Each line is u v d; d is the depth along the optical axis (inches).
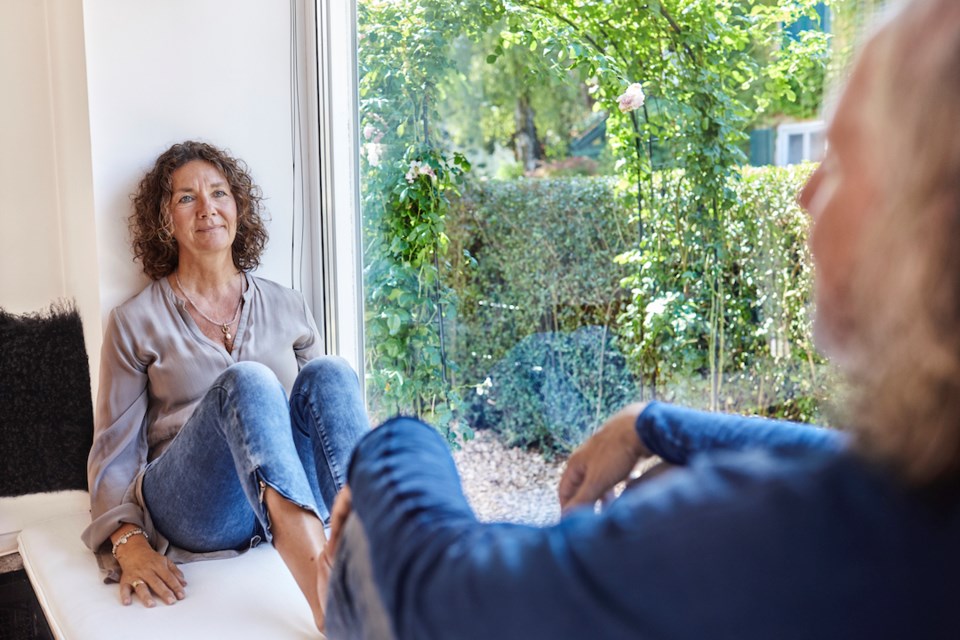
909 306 21.8
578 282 126.0
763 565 22.5
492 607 26.0
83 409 120.0
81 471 120.3
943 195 21.4
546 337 128.6
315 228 122.3
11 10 116.2
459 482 35.1
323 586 71.3
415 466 33.4
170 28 109.0
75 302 119.0
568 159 266.8
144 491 92.0
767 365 91.7
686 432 40.1
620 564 24.0
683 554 23.3
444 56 136.2
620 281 118.3
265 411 79.4
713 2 100.2
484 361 136.4
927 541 21.5
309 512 76.6
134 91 107.3
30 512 117.6
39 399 118.0
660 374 108.1
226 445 83.4
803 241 87.9
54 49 115.5
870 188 23.8
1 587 108.9
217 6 112.3
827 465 23.2
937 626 21.5
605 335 119.4
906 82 22.6
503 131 276.7
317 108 119.6
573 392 123.2
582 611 24.5
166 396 100.0
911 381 21.8
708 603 22.9
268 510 76.7
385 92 128.3
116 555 87.5
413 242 132.2
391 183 130.1
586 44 118.9
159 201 103.0
